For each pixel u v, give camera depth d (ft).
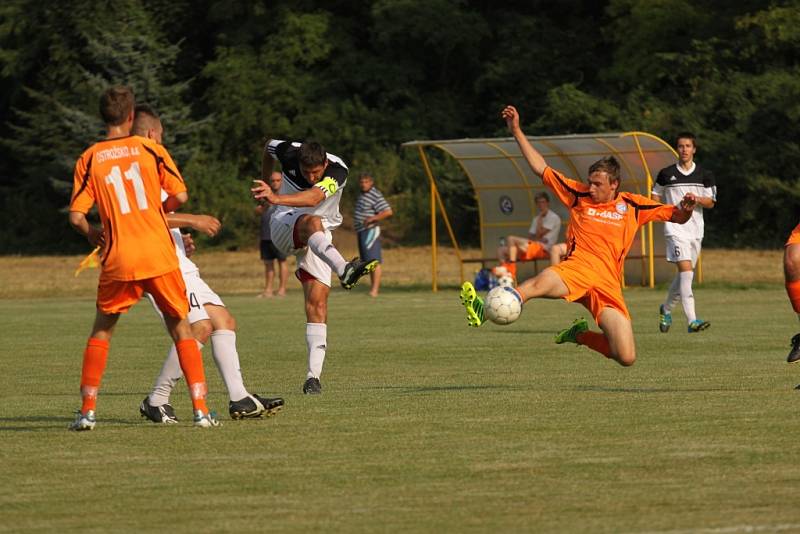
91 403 87.10
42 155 472.85
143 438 83.61
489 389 108.68
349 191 472.44
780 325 174.19
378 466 72.95
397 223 471.62
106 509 62.90
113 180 83.05
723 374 117.29
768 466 71.26
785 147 419.95
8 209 499.10
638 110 446.19
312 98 497.46
